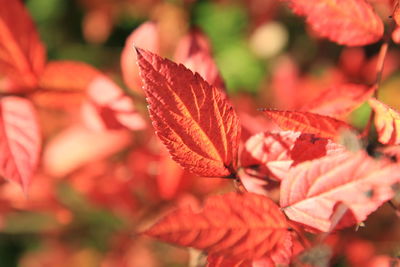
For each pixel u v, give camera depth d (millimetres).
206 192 451
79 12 754
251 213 333
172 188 445
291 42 688
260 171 354
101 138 489
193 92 324
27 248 723
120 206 494
